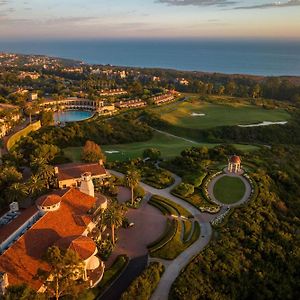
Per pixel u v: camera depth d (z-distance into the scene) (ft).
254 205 359.66
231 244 297.33
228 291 258.78
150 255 280.51
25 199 350.43
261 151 563.07
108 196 374.84
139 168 456.86
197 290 247.09
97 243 282.77
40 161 415.03
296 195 424.46
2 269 223.30
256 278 277.03
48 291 220.43
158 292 244.01
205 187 398.42
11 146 552.00
